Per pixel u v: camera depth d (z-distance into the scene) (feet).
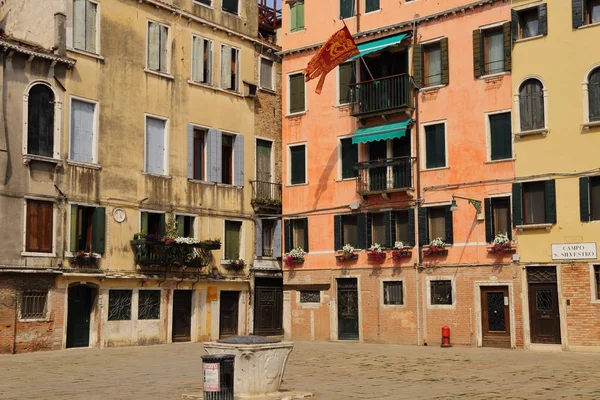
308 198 101.55
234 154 107.65
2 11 94.22
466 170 87.76
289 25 106.01
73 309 87.76
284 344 45.70
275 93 115.34
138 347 89.97
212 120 104.63
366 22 97.71
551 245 80.74
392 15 95.45
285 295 101.91
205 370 40.73
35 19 89.97
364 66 97.76
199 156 103.60
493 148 86.38
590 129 79.25
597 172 78.28
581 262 78.69
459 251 87.40
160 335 95.30
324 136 100.99
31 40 90.07
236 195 106.93
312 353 79.41
